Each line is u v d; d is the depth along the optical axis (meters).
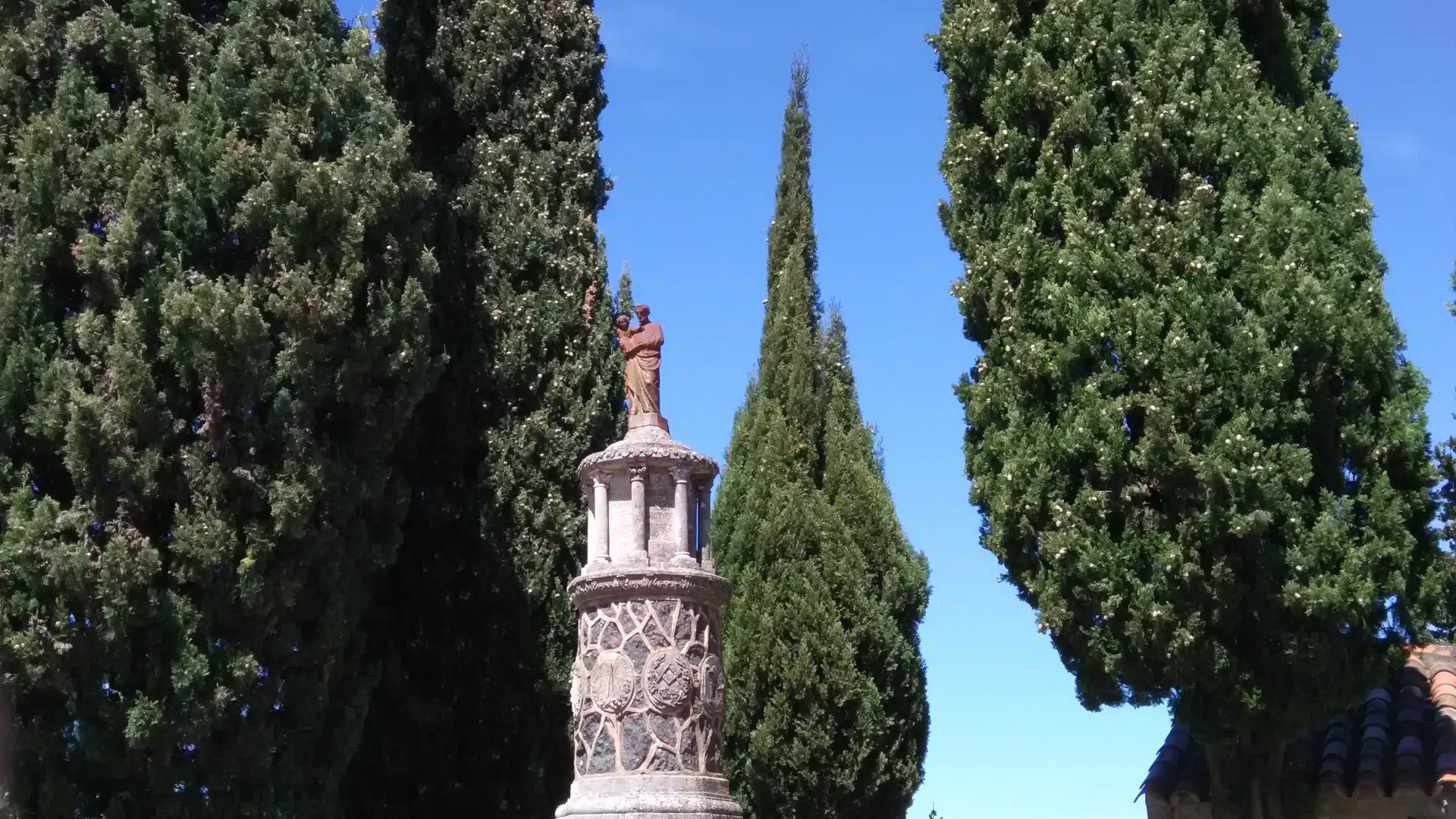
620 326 15.78
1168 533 15.30
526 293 21.84
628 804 13.91
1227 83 16.53
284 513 15.38
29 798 14.77
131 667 14.88
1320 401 15.23
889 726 21.08
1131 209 16.14
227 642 15.39
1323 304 14.94
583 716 14.62
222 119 16.42
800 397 22.61
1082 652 15.80
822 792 20.66
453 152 22.70
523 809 20.08
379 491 16.83
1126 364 15.65
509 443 21.06
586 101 23.22
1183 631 14.96
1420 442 15.27
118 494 14.95
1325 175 16.27
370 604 19.45
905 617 22.08
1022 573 16.28
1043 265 16.59
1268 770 15.95
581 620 15.02
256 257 16.12
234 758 15.30
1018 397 16.41
